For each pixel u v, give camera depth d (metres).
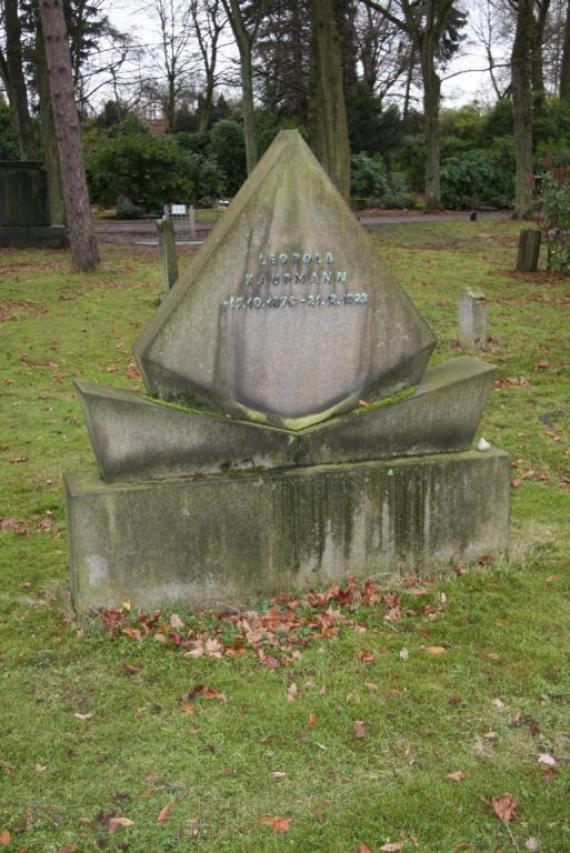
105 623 4.47
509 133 46.66
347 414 4.87
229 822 3.16
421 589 4.91
